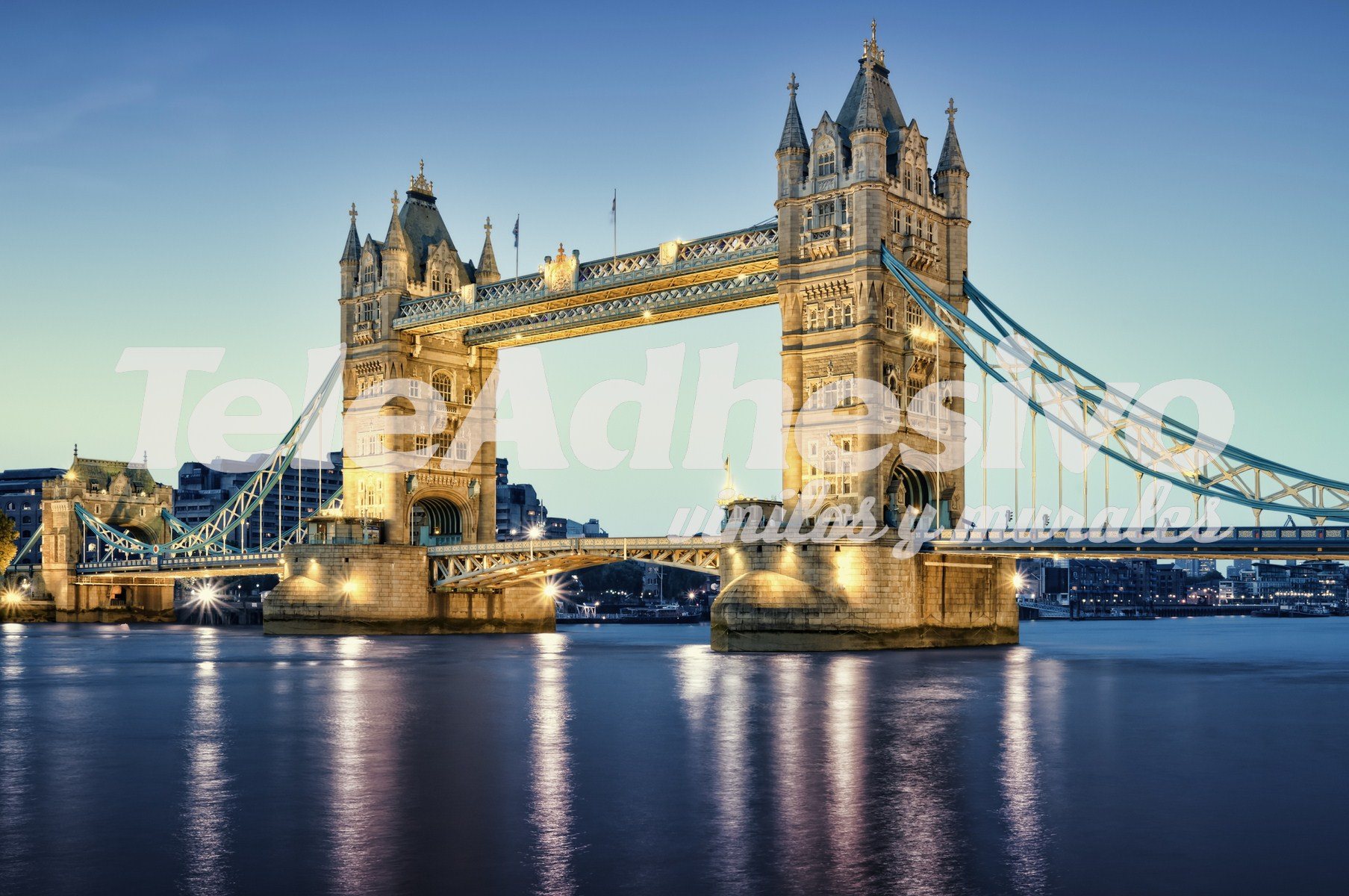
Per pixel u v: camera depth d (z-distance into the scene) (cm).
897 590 9275
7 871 2689
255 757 4059
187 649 10469
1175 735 4600
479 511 13438
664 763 3925
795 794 3434
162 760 4012
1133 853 2828
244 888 2566
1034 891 2548
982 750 4206
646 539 11006
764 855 2795
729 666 7812
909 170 9869
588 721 4956
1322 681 7325
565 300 11569
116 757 4081
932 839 2939
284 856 2788
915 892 2533
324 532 12912
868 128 9481
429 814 3188
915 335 9744
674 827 3041
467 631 13350
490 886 2569
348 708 5481
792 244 9819
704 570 10700
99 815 3188
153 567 16850
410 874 2650
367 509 13050
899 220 9694
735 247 10331
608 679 6931
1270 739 4522
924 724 4866
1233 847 2878
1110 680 7094
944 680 6738
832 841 2911
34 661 8912
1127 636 18562
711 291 10694
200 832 3011
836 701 5675
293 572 13062
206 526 16275
